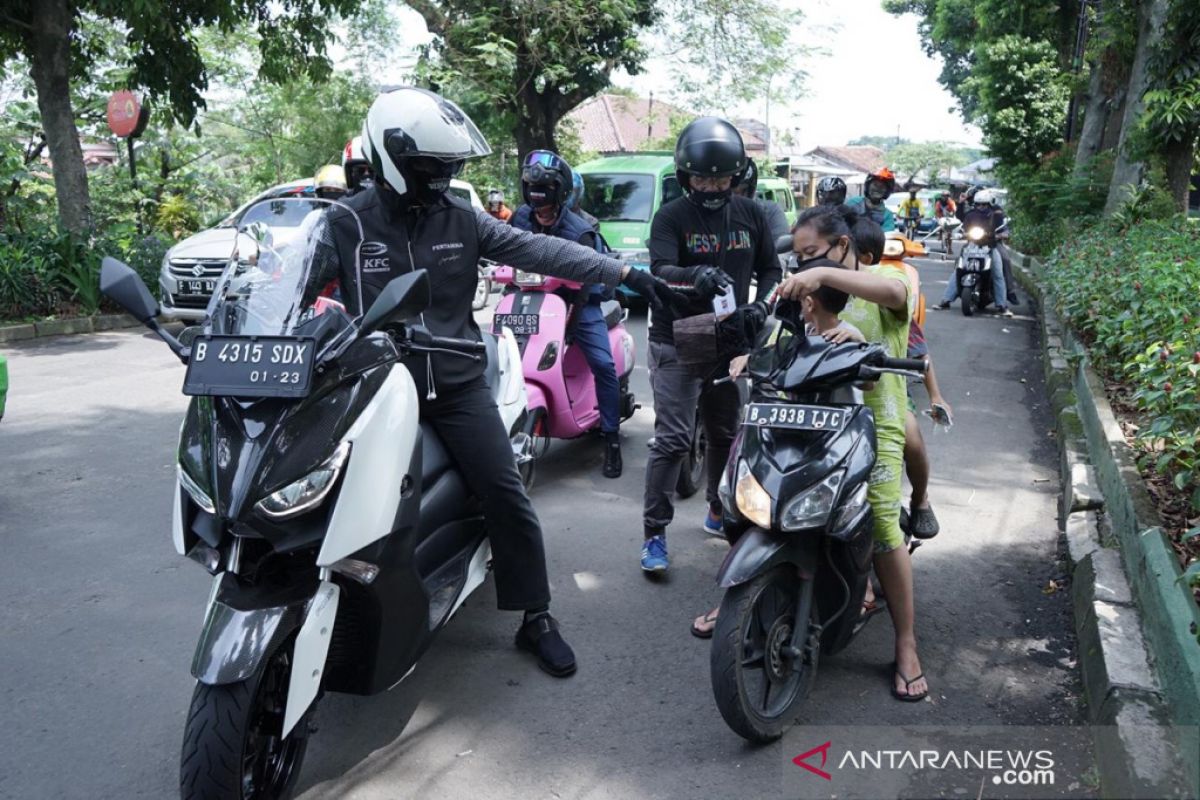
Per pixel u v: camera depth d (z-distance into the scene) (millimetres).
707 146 4133
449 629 4141
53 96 12398
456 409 3516
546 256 3553
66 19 12352
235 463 2584
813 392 3396
